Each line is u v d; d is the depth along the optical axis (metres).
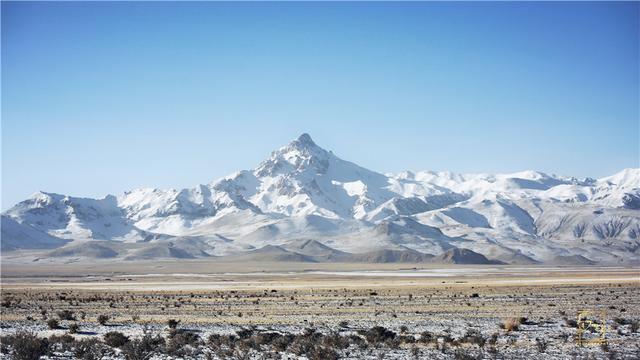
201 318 95.69
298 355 59.16
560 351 59.41
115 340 64.44
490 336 70.56
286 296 142.25
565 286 167.50
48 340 66.50
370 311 103.00
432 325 82.81
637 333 72.25
